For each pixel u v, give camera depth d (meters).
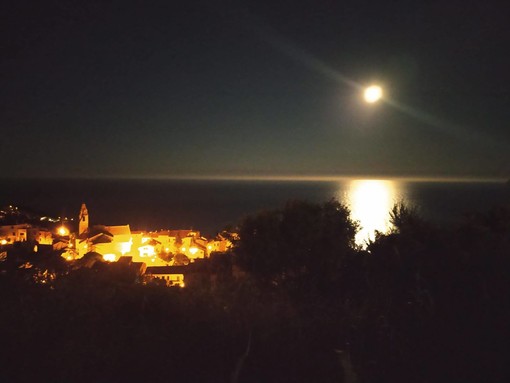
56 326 6.58
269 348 6.12
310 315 7.26
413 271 7.47
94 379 5.48
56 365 5.68
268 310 7.15
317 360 5.86
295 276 9.40
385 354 5.89
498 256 7.30
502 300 6.50
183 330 6.50
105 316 7.00
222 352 6.08
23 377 5.48
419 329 6.28
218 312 7.04
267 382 5.39
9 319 6.66
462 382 5.07
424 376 5.28
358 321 6.81
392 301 7.12
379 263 7.85
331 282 8.95
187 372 5.63
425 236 8.03
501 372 5.16
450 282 7.10
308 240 9.53
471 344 5.77
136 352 5.93
